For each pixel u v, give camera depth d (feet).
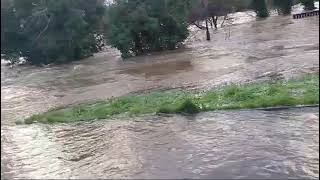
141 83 95.45
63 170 43.78
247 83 74.64
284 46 115.34
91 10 177.27
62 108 81.15
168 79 95.40
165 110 61.26
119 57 155.02
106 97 84.48
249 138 46.21
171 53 140.87
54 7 159.84
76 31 163.22
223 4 194.70
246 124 51.42
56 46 163.32
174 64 117.19
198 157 42.11
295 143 43.16
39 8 165.07
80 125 62.23
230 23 208.23
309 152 40.50
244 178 36.06
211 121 54.44
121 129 55.98
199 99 65.92
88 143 52.31
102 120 63.41
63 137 56.75
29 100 96.17
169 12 147.54
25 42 169.07
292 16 195.00
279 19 192.65
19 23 167.63
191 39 168.55
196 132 50.52
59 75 131.44
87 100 85.05
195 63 112.98
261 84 71.00
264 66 91.20
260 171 37.17
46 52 164.55
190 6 160.04
